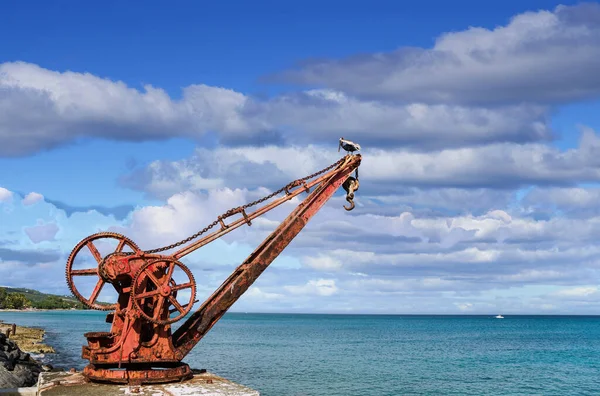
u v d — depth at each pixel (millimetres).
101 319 194250
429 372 47469
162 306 13312
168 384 13422
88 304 13242
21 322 150250
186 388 12930
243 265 15430
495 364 55219
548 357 63969
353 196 16438
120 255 13297
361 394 35156
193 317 14758
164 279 13367
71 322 159625
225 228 14859
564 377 45719
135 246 13617
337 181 16219
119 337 13438
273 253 15273
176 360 13750
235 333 119625
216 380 13977
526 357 63719
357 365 51406
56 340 79062
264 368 47719
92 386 13156
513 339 103062
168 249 14281
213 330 136125
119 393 12391
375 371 46969
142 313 13008
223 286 15328
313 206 15844
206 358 56469
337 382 40000
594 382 42812
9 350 27656
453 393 36781
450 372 47812
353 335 112688
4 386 22312
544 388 39750
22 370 24672
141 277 13250
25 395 16516
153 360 13430
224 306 14758
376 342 88312
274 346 75938
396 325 196125
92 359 13320
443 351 71188
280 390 35969
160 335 13547
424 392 36812
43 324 141125
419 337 107812
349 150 16516
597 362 58188
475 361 58031
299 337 102312
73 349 63688
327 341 89812
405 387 38656
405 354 65188
